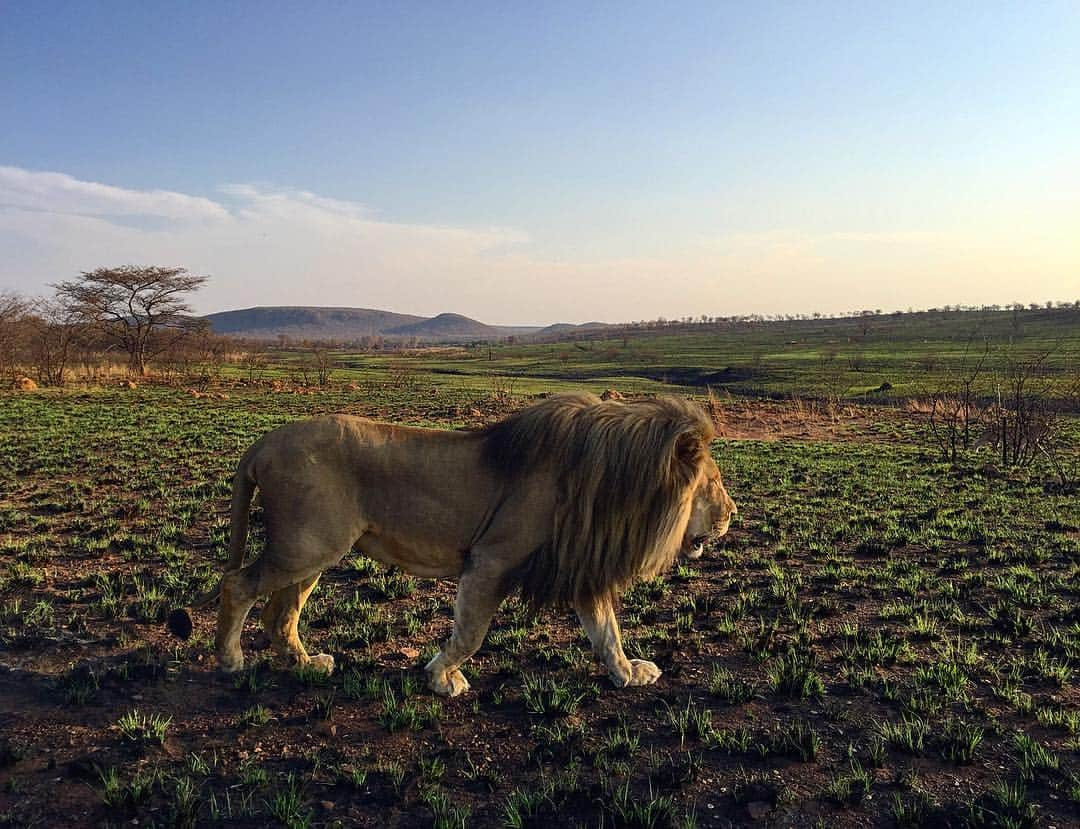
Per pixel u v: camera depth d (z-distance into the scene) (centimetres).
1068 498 1388
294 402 3566
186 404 3172
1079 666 566
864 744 443
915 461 1919
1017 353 7106
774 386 5525
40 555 804
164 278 5534
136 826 356
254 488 501
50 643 561
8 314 4669
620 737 443
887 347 9400
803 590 773
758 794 387
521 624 646
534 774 407
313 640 604
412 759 420
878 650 578
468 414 3166
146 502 1114
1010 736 454
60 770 399
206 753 423
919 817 365
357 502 480
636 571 489
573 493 468
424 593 738
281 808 365
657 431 473
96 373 4697
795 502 1288
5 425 2111
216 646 514
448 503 480
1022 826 359
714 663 570
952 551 946
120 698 481
